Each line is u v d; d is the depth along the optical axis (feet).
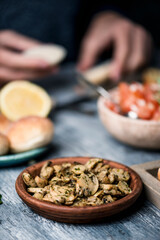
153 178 1.40
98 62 3.59
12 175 1.56
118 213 1.30
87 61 3.33
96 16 3.82
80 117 2.24
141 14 4.51
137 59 3.08
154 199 1.35
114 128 1.70
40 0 3.59
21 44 2.82
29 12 3.57
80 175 1.28
